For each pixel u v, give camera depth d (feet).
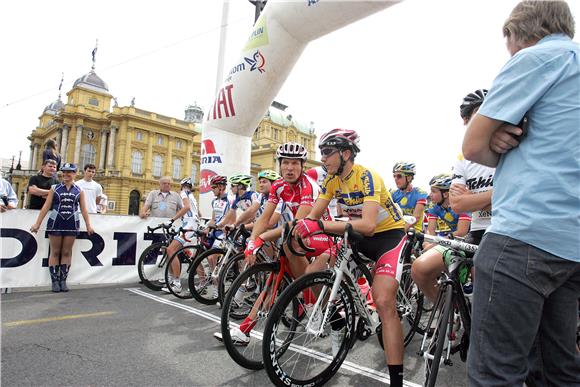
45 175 14.94
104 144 147.54
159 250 15.42
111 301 12.07
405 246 6.73
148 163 149.18
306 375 6.61
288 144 8.52
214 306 11.76
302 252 7.04
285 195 9.05
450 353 6.50
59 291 13.34
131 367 6.75
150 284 14.29
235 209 13.74
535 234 3.18
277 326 5.81
